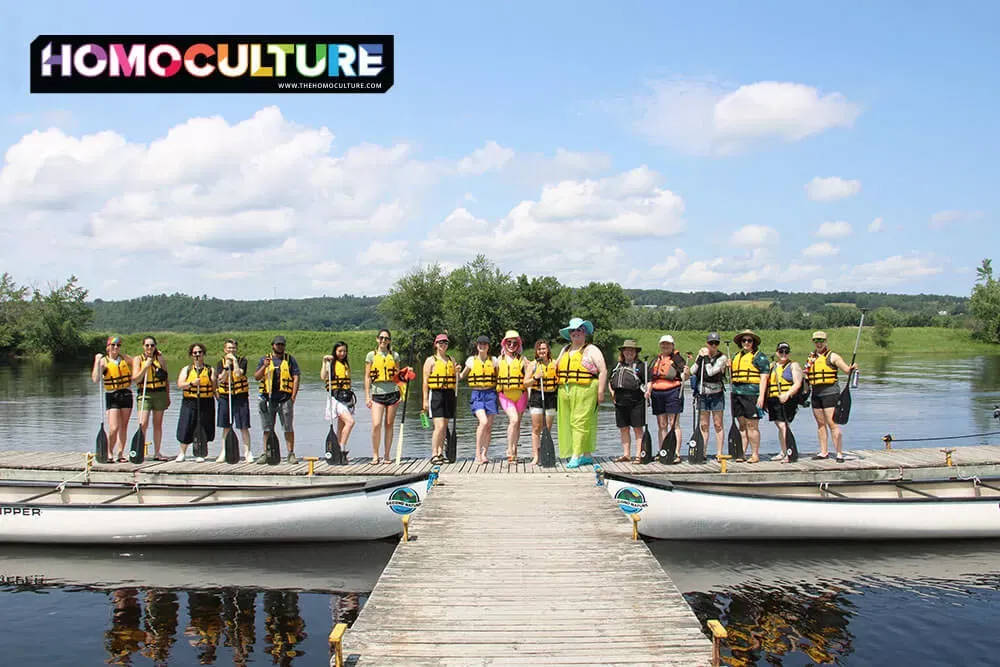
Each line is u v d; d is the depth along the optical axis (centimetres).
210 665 646
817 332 1114
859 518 944
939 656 660
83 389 3438
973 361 5244
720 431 1111
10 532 981
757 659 656
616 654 517
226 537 952
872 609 764
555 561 688
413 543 738
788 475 1035
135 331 13288
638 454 1101
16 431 2078
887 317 7394
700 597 798
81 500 1089
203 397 1151
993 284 6600
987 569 883
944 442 1834
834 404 1107
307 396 3164
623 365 1099
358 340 6512
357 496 931
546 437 1072
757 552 941
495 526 789
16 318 6012
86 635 709
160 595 809
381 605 594
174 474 1072
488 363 1103
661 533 944
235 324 14012
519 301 5884
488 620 568
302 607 774
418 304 5900
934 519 955
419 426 2167
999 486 1083
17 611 768
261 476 1051
